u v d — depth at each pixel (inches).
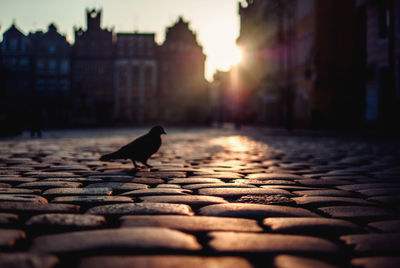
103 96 2289.6
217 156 327.9
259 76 1674.5
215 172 212.4
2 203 112.1
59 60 2206.0
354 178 186.4
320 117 1043.9
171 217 96.3
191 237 77.6
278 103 1462.8
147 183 168.6
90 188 149.1
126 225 88.2
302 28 1174.3
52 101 2171.5
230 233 81.9
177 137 735.7
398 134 609.9
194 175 199.9
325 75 1053.2
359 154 337.1
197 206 116.3
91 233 78.7
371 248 74.2
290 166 246.7
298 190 151.7
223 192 141.7
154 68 2321.6
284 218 97.3
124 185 159.6
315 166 246.2
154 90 2321.6
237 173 209.9
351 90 1059.9
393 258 67.9
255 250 70.4
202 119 2385.6
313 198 129.4
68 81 2223.2
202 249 70.6
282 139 633.0
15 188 148.7
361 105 1050.7
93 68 2279.8
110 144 518.9
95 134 957.2
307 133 845.8
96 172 207.3
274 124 1507.1
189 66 2373.3
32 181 169.3
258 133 912.3
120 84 2300.7
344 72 1056.8
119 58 2293.3
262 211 106.6
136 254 66.4
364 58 1053.2
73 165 245.0
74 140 639.1
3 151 381.7
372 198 131.5
